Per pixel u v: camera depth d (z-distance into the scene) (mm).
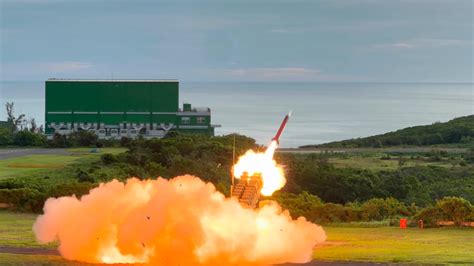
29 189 124875
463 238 100312
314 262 80438
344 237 100375
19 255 80625
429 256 84500
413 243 94938
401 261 81625
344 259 82250
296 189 152625
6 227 103625
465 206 112000
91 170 160375
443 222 112000
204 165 160000
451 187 171250
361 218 119250
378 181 167125
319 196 156125
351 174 168875
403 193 163125
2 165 181750
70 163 184625
